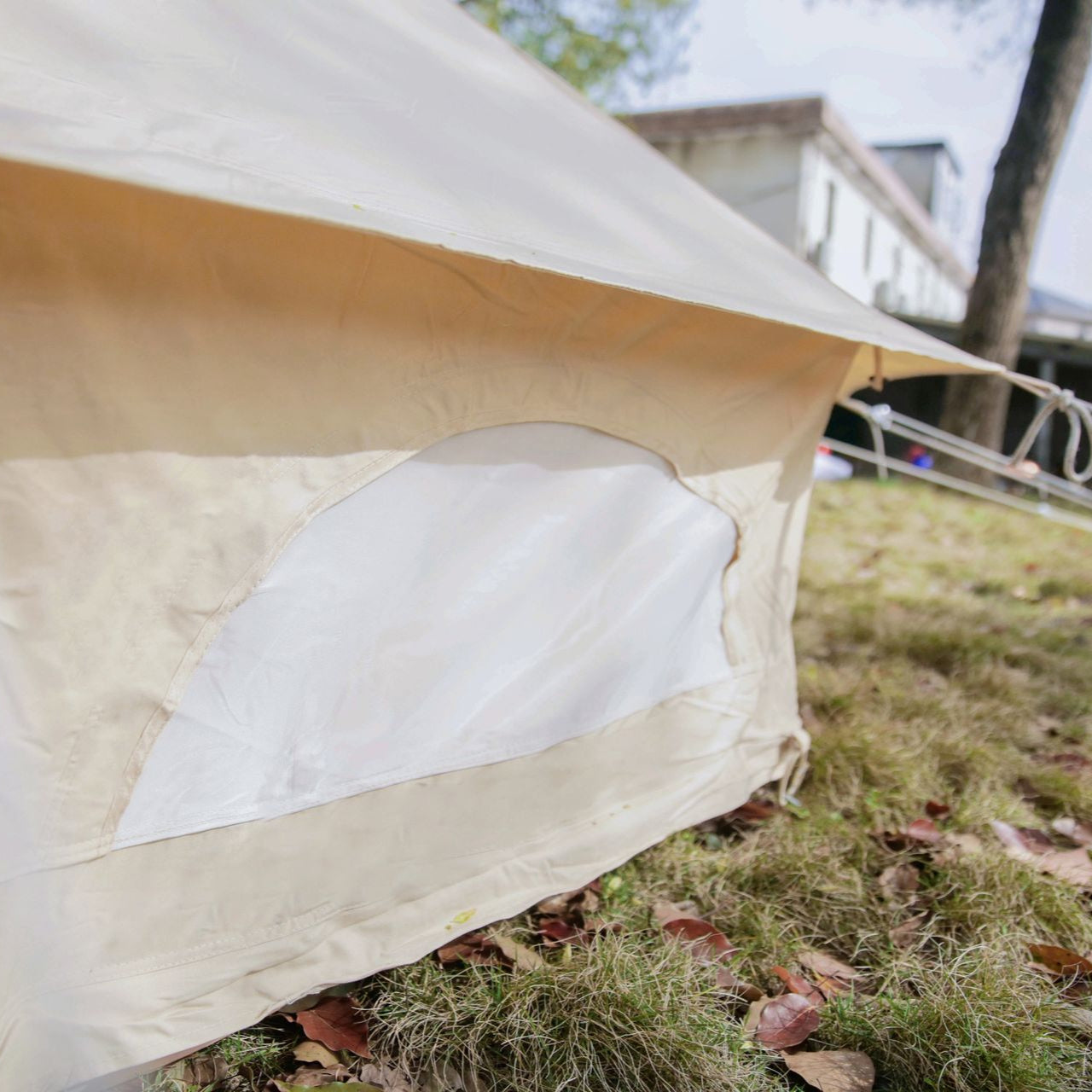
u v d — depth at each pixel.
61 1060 1.33
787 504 2.48
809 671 3.51
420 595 1.71
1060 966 1.90
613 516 2.02
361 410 1.53
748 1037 1.68
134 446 1.29
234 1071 1.55
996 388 8.67
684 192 2.49
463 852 1.89
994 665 3.68
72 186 1.16
